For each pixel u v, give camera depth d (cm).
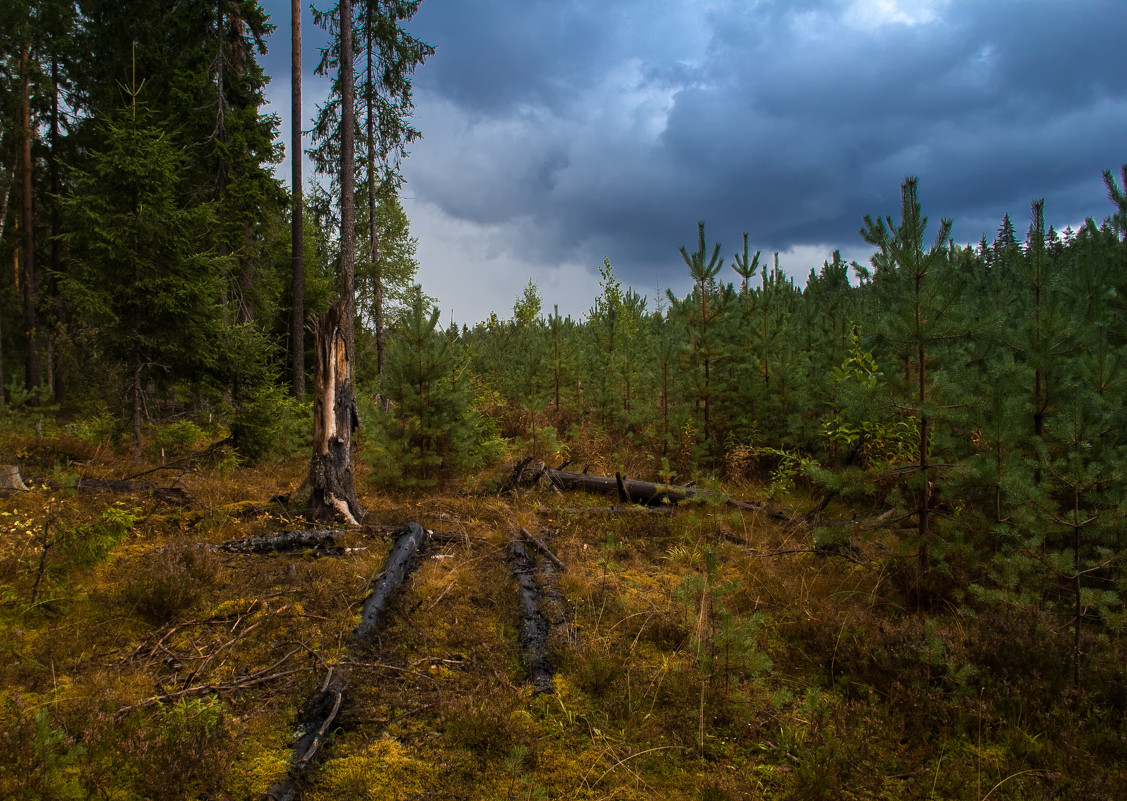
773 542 640
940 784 274
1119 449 458
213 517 659
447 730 309
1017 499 411
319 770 277
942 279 478
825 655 393
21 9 1914
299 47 1706
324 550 575
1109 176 715
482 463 927
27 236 2048
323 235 1977
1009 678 348
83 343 1012
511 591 497
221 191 1655
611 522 703
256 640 397
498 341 2452
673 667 380
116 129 959
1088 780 273
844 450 876
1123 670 338
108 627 409
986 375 599
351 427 699
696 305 1071
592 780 277
